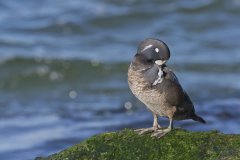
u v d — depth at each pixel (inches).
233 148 313.6
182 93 319.6
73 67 834.8
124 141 323.3
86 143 326.6
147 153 318.0
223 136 321.7
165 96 315.3
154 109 323.0
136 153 319.0
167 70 318.7
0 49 895.1
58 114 662.5
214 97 704.4
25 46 908.0
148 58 315.6
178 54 866.1
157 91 314.2
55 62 847.7
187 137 321.4
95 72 826.2
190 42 915.4
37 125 627.8
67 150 327.3
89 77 815.7
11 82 805.9
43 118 649.6
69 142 577.0
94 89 770.8
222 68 819.4
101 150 322.3
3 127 625.3
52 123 629.9
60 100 730.8
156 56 314.7
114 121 619.5
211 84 756.0
